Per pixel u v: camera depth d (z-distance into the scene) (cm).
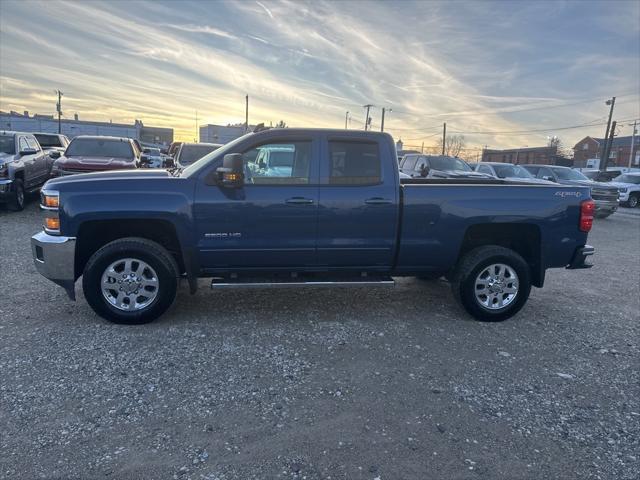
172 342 428
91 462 268
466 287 498
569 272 776
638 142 7112
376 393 353
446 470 271
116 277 455
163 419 311
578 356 432
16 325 456
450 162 1608
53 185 452
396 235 488
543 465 279
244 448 284
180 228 455
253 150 469
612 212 1664
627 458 288
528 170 1886
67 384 350
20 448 277
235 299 555
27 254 735
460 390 362
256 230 466
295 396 345
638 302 608
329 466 271
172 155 1848
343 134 479
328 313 519
